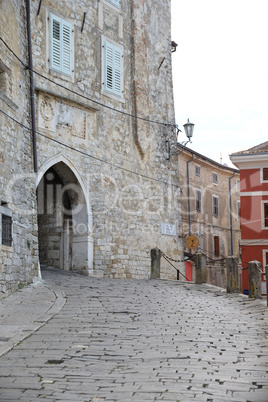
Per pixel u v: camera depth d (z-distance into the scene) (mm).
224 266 40625
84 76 21391
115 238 22062
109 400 6328
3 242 14250
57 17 20328
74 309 12508
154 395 6465
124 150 23047
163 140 25328
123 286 17094
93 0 22203
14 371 7582
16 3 17031
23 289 15320
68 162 20188
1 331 10141
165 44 26266
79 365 7898
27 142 17359
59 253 21547
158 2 26062
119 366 7855
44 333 10047
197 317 11773
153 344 9203
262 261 32812
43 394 6555
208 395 6457
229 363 7969
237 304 13867
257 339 9625
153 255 20328
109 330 10320
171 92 26266
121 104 23188
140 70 24281
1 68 15172
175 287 17188
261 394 6520
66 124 20234
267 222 33062
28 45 17984
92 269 21000
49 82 19578
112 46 22938
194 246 25188
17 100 16516
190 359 8164
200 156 36812
